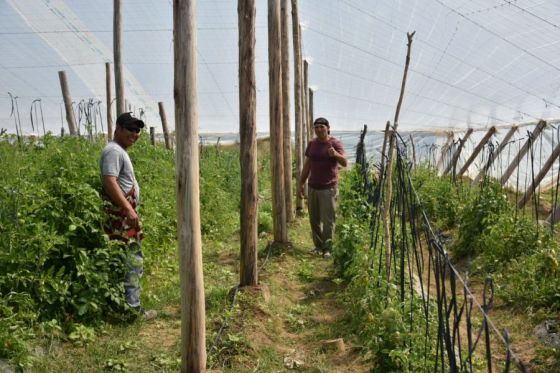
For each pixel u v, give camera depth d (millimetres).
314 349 5828
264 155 21031
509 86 12797
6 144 10727
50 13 13992
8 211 5789
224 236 10422
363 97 16828
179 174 4445
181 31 4348
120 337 5703
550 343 5988
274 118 9203
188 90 4387
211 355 5348
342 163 9188
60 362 5082
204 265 8422
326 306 7090
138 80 16719
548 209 12102
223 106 18203
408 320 5621
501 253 8500
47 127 18922
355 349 5730
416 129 19188
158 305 6633
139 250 6285
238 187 14188
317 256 9305
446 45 12328
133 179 6266
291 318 6578
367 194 10664
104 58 15594
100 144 10883
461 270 9094
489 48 11711
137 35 14898
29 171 7621
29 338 5105
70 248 6047
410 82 14773
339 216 12250
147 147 12812
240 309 6332
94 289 5820
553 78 11820
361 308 6090
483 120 15984
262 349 5613
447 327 4277
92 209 6184
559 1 9398
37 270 5637
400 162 6199
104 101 17141
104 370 5055
